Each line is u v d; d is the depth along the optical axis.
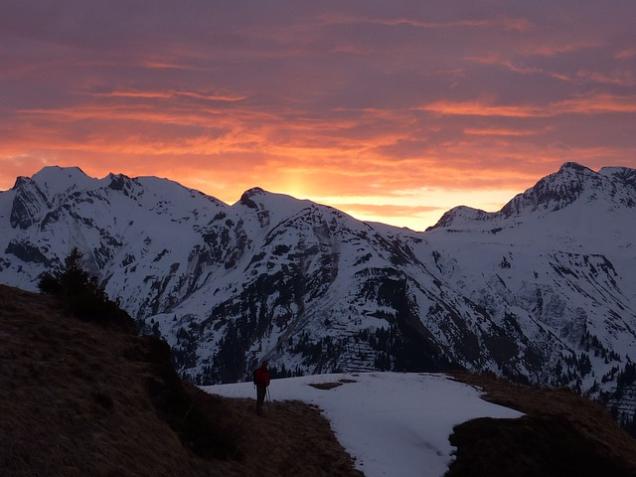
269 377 42.34
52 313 36.78
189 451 31.67
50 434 26.39
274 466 35.88
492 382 56.66
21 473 24.08
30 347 31.47
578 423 47.91
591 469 40.56
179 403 34.03
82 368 31.55
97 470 26.03
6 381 28.12
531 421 43.47
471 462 39.38
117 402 30.56
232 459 33.56
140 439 29.36
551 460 40.34
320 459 38.72
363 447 40.94
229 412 38.88
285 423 41.91
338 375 54.00
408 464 39.84
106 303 39.16
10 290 38.75
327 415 44.69
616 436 49.59
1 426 25.36
